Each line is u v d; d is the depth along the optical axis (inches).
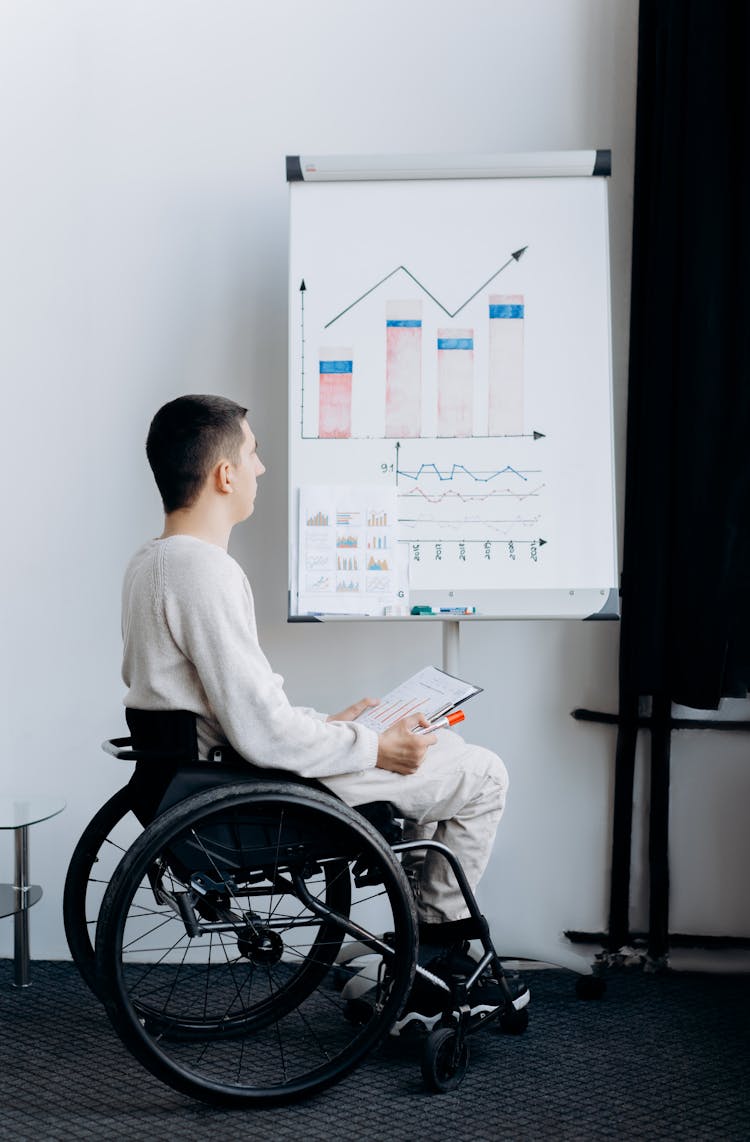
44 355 90.4
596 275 82.0
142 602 64.4
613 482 81.6
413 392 82.0
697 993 85.0
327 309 82.2
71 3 89.4
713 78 77.0
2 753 91.9
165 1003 81.0
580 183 82.3
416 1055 74.0
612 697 90.5
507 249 82.3
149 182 90.1
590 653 90.5
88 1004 82.2
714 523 76.8
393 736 66.8
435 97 89.4
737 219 77.4
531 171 82.0
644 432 81.4
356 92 89.6
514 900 91.8
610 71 88.4
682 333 78.3
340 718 74.9
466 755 70.7
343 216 82.4
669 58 79.4
